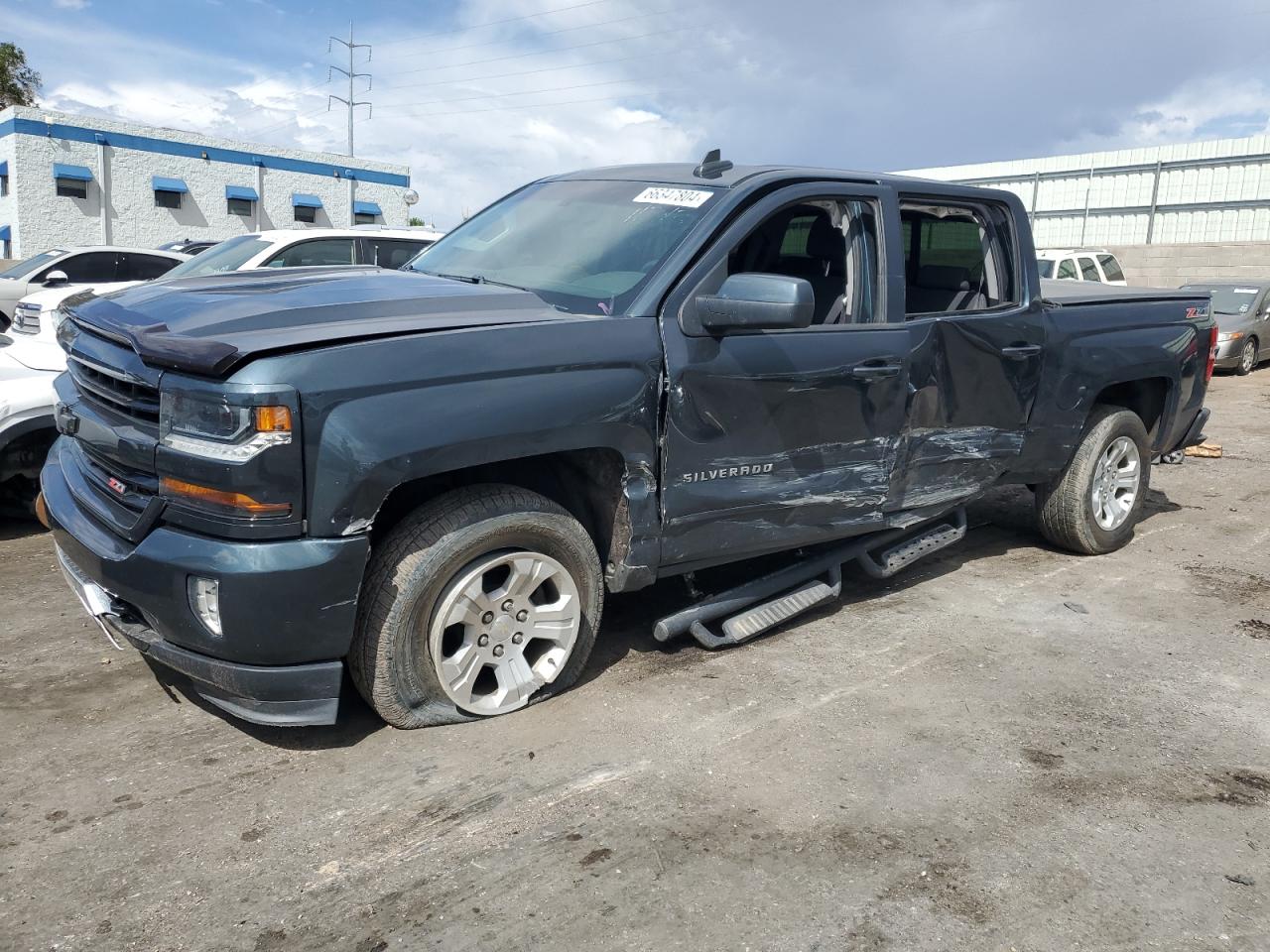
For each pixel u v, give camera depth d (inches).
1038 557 217.0
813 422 148.1
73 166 1183.6
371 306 120.3
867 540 175.3
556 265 147.6
